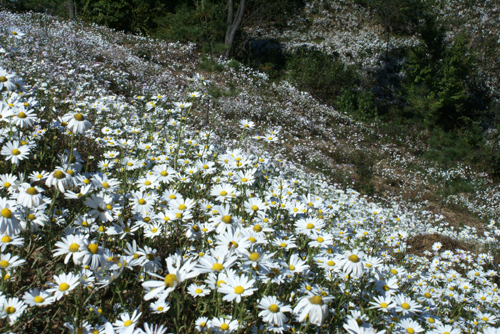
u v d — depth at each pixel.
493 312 3.78
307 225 2.68
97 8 21.75
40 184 2.99
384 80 27.58
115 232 2.28
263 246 2.59
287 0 30.08
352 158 15.88
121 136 4.78
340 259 2.35
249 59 25.36
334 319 2.29
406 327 2.25
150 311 2.15
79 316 1.77
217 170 4.50
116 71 12.77
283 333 2.17
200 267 1.83
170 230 2.65
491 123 27.02
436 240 8.29
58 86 7.11
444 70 26.33
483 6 35.56
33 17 16.42
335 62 25.67
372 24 32.19
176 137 5.22
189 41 22.22
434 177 17.58
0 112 2.70
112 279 1.92
